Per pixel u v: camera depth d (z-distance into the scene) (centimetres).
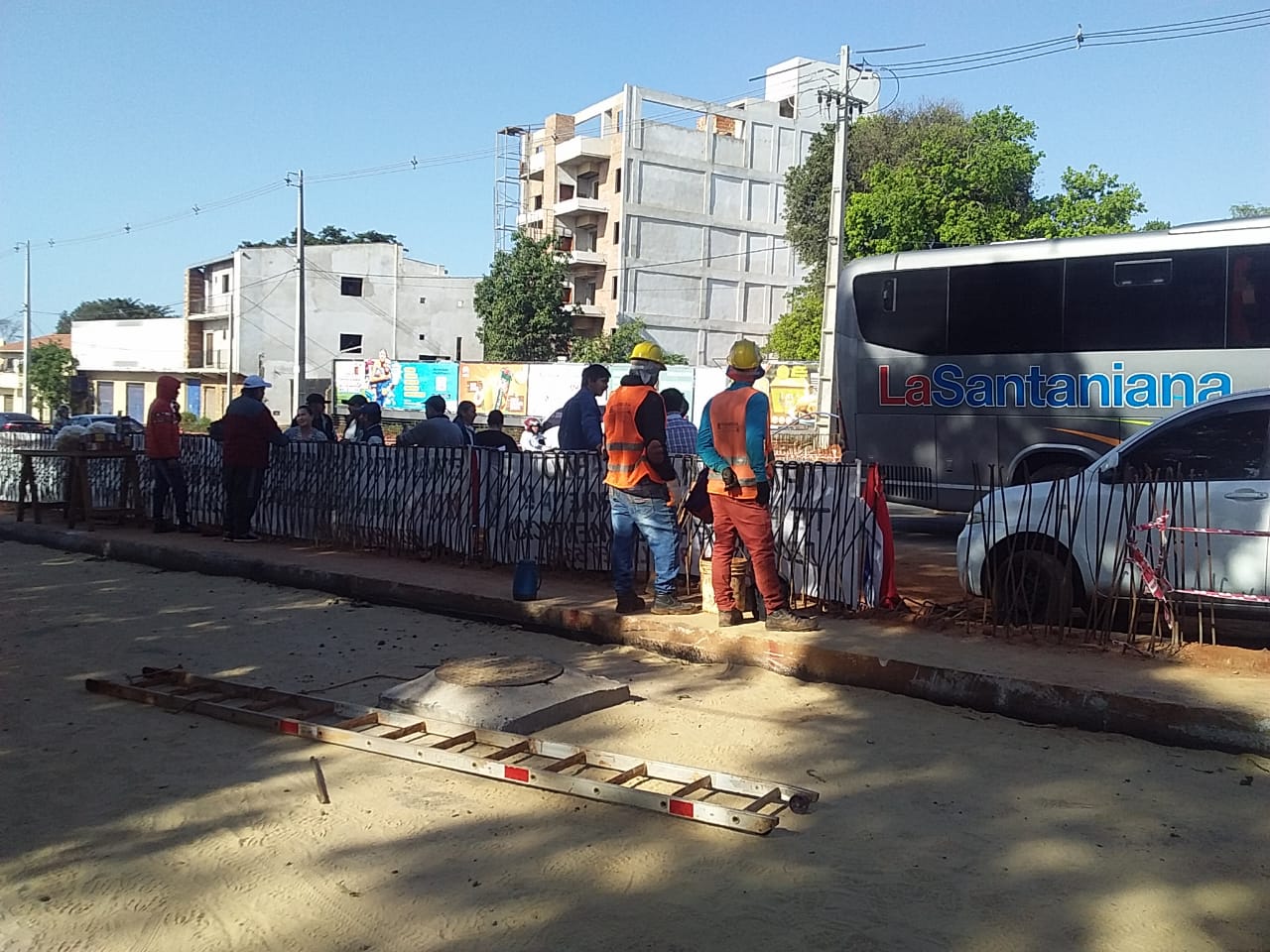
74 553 1280
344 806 479
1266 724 530
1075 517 710
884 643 700
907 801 480
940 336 1406
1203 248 1242
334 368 4791
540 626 839
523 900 387
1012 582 728
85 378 6544
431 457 1075
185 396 6100
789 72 6291
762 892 392
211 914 379
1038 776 511
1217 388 1231
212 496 1316
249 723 596
